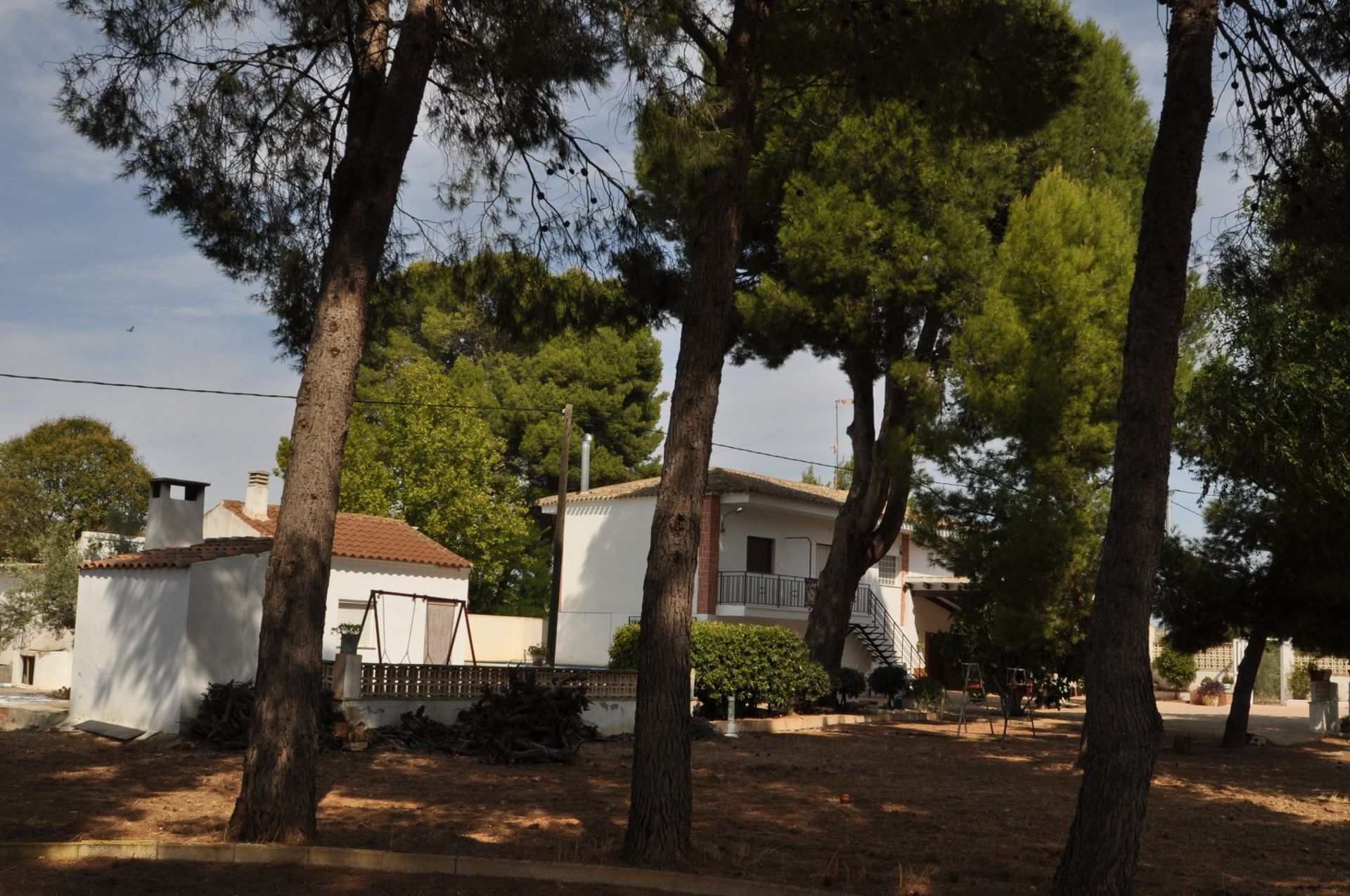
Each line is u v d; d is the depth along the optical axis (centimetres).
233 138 1162
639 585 3366
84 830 927
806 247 2045
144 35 1065
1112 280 1897
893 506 2552
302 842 867
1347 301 1073
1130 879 723
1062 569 1820
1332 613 1792
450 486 4031
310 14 1053
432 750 1565
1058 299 1848
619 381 5031
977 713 2856
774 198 2148
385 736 1595
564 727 1609
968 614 2634
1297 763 1819
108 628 1778
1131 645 743
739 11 1012
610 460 4903
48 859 815
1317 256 1050
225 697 1603
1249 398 1523
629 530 3431
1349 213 993
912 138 1934
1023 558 1809
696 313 939
